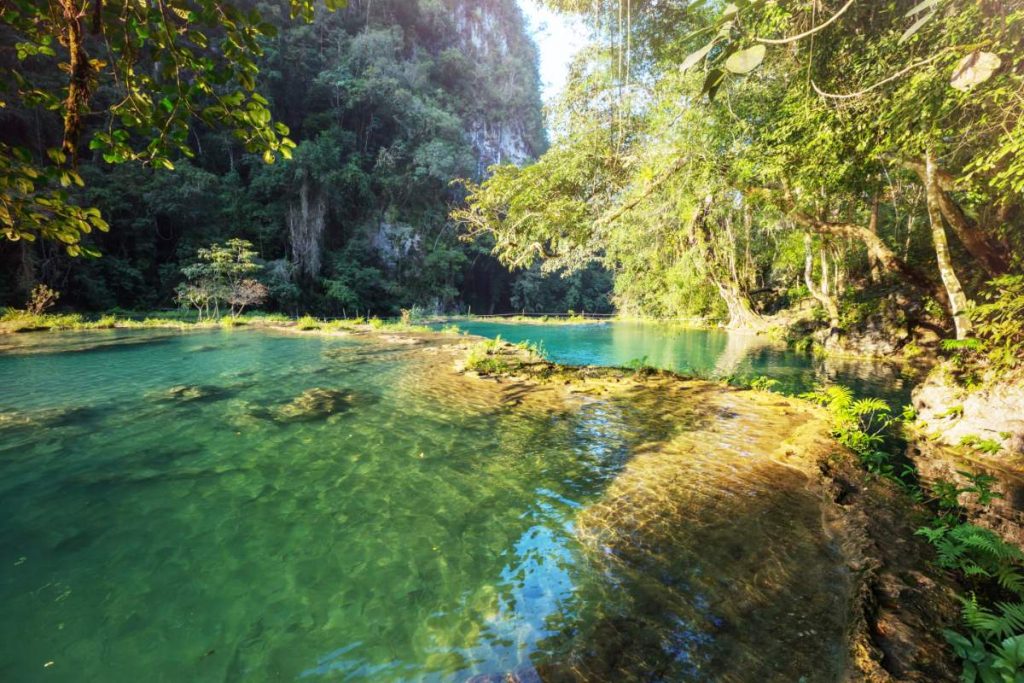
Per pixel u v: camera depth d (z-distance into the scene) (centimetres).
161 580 338
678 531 401
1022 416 587
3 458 564
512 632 287
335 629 291
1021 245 863
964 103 546
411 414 772
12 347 1449
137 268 3153
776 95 930
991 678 234
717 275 2448
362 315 4081
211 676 255
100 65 177
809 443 622
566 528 409
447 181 5044
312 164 3778
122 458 567
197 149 3900
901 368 1313
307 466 548
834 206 1480
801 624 288
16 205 175
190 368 1176
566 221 1167
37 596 320
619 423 729
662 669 256
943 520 410
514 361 1295
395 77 5259
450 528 411
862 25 698
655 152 1108
